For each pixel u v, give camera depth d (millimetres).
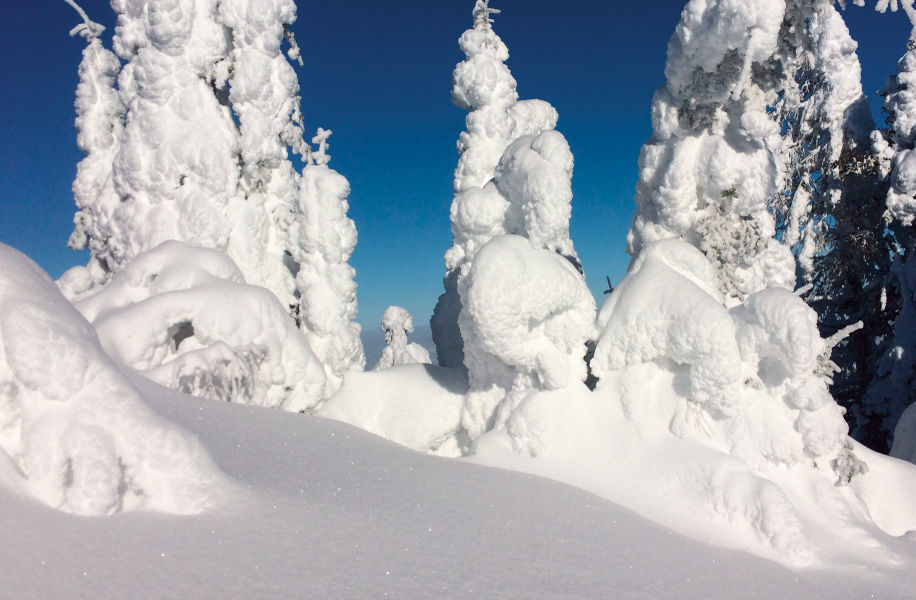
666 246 9523
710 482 7562
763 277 10906
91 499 4227
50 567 3539
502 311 8586
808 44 9164
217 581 3746
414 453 7430
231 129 12500
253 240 12008
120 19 12562
